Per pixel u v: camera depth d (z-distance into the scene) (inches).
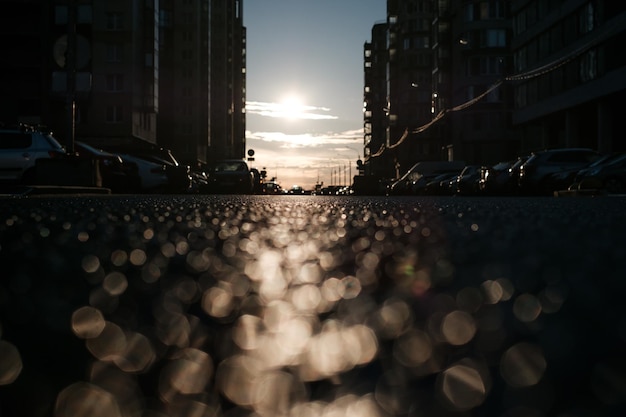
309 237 205.0
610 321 76.2
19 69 2974.9
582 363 58.2
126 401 48.6
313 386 53.9
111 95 3112.7
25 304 91.8
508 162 1574.8
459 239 187.2
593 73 2130.9
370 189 2765.7
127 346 67.2
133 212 335.3
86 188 936.3
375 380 55.5
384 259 148.7
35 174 933.2
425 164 2335.1
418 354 64.0
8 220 262.2
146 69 3275.1
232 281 117.3
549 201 600.7
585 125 2581.2
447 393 50.0
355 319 83.2
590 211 344.8
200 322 81.0
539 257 136.9
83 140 3095.5
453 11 4082.2
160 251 164.1
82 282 113.5
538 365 57.2
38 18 2962.6
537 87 2630.4
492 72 3831.2
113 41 3120.1
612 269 116.9
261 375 56.2
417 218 296.2
